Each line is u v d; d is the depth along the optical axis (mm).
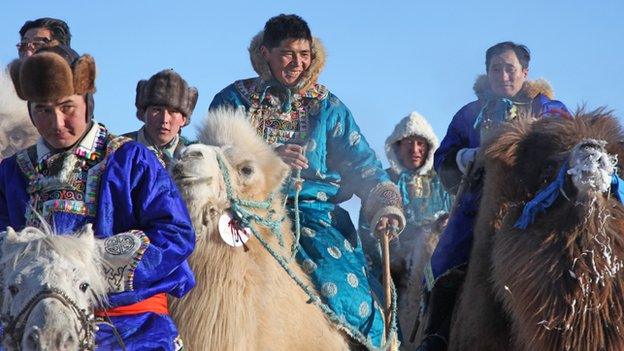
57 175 7180
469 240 9992
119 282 6738
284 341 8805
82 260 6363
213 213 8555
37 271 6199
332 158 10625
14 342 6180
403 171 14078
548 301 8383
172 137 9781
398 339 10547
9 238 6422
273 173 9180
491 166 9375
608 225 8430
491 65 11648
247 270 8586
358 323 9680
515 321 8703
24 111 10539
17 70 7113
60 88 6914
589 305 8312
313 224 10078
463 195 10117
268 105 10570
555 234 8523
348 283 9695
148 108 9695
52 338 6016
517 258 8617
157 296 7328
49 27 12102
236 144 9094
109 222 7156
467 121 11242
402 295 12242
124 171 7223
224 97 10703
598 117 9328
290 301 8984
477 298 9180
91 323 6262
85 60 7020
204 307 8328
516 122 9500
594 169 8422
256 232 8812
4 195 7426
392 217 10398
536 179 9086
